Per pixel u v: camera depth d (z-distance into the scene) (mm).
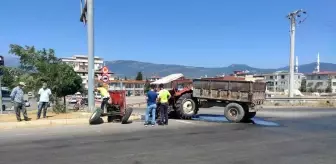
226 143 11680
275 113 26203
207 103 19484
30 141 11664
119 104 17453
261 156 9625
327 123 18891
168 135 13336
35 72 22266
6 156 9312
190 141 11961
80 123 16703
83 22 22344
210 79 19125
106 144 11188
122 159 9016
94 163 8555
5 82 22422
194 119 19531
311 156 9734
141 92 135875
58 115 18875
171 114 20109
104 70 22672
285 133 14445
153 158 9172
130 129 14930
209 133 14031
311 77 151625
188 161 8867
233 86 18750
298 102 41188
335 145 11625
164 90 16766
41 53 22641
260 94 19672
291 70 47031
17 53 22031
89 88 20516
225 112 18641
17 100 16281
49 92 17656
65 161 8758
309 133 14578
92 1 20328
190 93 19578
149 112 16609
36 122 15867
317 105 39156
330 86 143375
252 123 18188
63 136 12797
